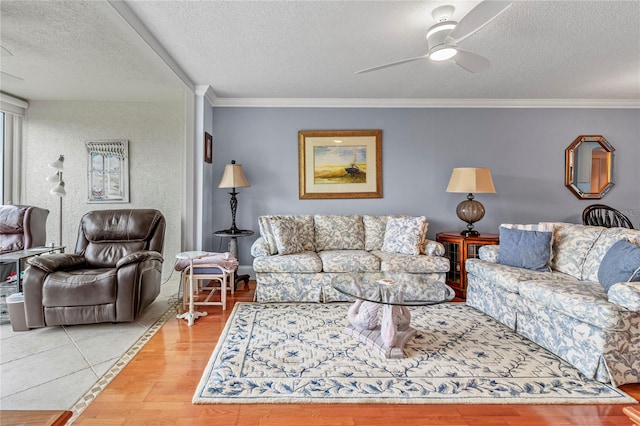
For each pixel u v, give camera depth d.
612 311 1.78
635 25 2.40
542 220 4.33
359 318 2.42
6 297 2.67
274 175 4.23
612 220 4.25
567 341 2.05
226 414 1.59
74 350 2.25
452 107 4.26
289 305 3.19
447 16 2.19
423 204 4.30
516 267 2.85
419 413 1.61
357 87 3.76
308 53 2.86
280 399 1.69
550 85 3.72
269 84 3.66
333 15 2.25
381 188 4.26
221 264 3.05
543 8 2.18
